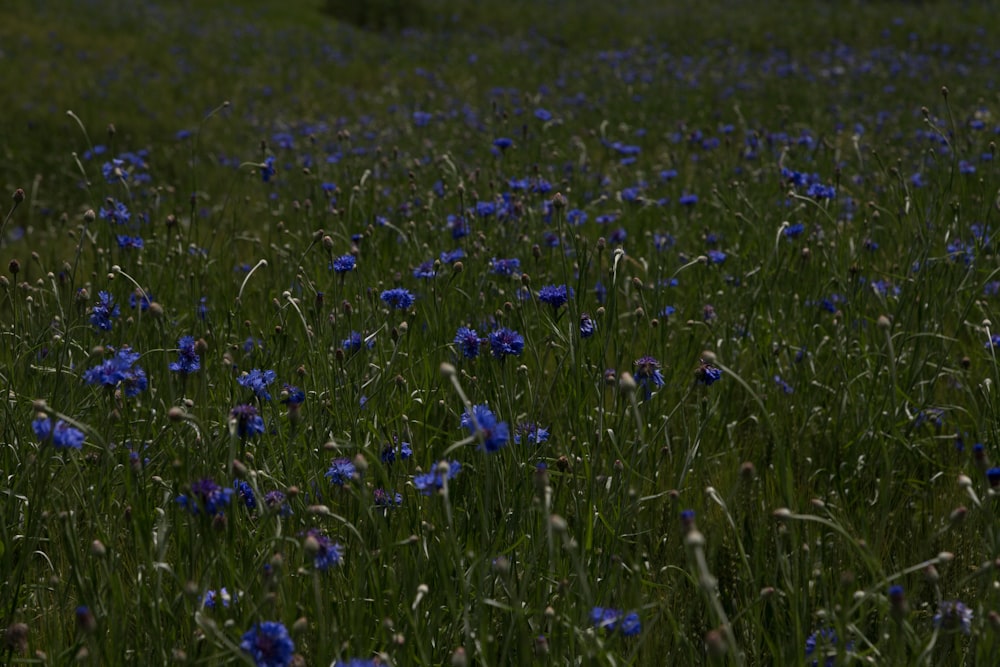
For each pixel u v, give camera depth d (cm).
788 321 452
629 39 2119
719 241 584
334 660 236
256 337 453
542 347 410
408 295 359
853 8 2359
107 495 303
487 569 263
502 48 2006
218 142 1148
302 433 318
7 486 307
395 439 330
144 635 251
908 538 325
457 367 353
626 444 329
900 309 401
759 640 262
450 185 681
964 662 257
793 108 1232
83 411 333
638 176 717
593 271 524
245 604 237
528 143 798
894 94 1281
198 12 2481
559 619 233
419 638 228
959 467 358
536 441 308
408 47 2056
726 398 397
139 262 484
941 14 2164
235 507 258
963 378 380
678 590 290
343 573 274
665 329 397
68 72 1580
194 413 322
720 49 1927
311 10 2658
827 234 564
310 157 832
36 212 869
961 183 578
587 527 269
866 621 272
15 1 2197
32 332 385
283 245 557
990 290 467
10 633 222
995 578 241
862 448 368
